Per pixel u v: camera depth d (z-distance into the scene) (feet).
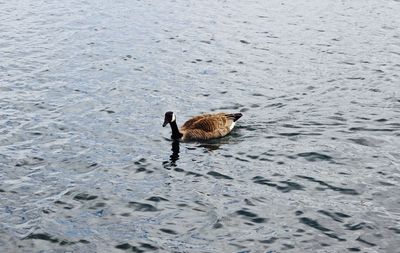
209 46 108.37
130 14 134.41
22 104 78.64
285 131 68.80
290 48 106.42
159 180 57.52
